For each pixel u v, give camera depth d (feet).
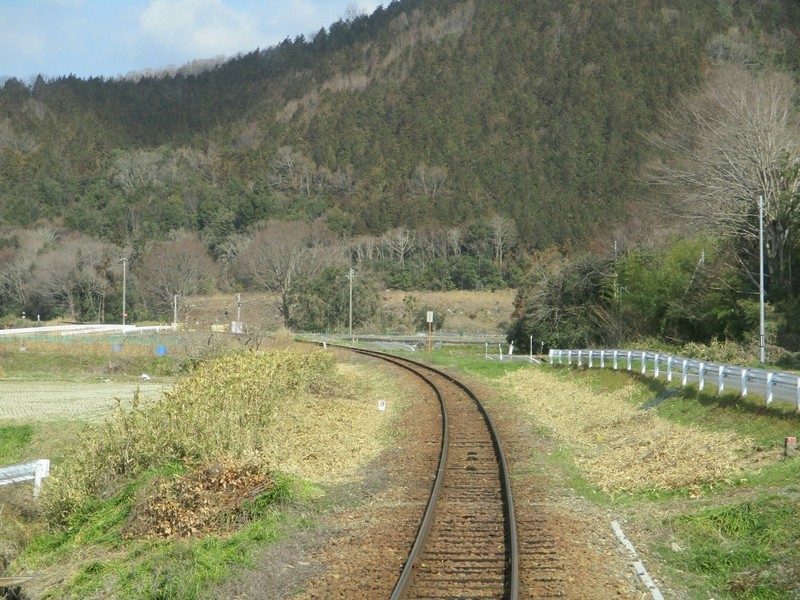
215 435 50.90
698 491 43.42
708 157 132.16
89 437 52.37
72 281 302.86
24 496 51.96
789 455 45.73
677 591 30.63
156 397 109.91
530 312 180.96
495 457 56.34
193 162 504.02
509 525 36.99
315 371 96.37
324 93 588.50
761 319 94.94
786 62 348.38
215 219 375.45
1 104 561.02
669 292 132.16
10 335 208.74
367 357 163.53
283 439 58.23
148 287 308.40
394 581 30.86
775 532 34.65
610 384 93.45
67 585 34.76
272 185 468.75
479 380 119.34
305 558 34.55
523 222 366.63
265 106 605.31
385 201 414.62
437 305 310.04
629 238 163.32
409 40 638.12
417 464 53.93
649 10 508.94
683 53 440.45
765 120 123.44
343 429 69.31
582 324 165.68
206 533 39.37
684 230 143.23
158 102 631.56
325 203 426.51
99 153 510.58
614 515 40.91
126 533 40.73
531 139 457.68
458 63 563.89
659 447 54.80
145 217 384.88
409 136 492.95
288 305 283.18
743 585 30.86
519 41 561.02
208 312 285.64
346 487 47.21
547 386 106.01
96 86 645.10
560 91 487.20
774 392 61.16
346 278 281.13
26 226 366.63
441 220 390.01
